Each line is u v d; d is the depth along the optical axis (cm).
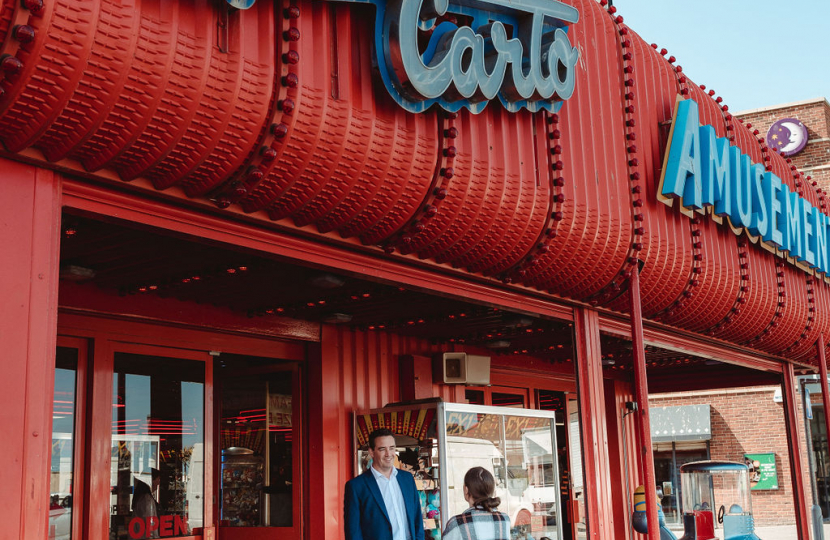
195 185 425
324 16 457
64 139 360
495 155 586
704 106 945
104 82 352
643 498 944
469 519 471
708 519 942
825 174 2170
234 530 842
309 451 823
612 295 776
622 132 754
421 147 514
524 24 588
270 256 506
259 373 870
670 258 809
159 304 704
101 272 616
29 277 359
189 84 383
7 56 323
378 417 816
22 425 342
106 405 673
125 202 415
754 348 1170
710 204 848
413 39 479
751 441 2291
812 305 1202
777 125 2231
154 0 368
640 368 739
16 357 346
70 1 332
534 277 682
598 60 730
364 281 677
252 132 418
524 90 573
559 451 1312
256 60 413
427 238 567
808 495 1341
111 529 670
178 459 730
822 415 2334
